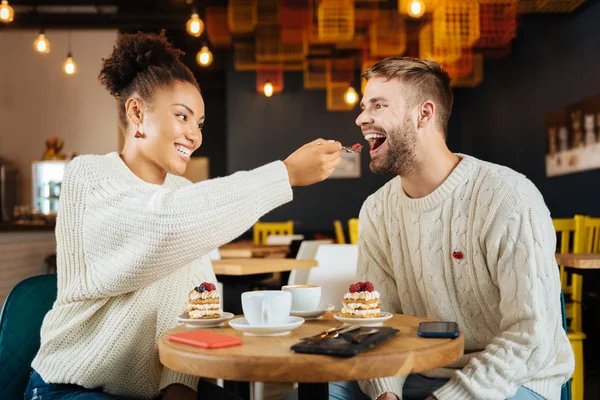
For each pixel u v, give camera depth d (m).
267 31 9.01
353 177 10.14
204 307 1.47
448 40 7.30
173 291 1.67
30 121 9.20
